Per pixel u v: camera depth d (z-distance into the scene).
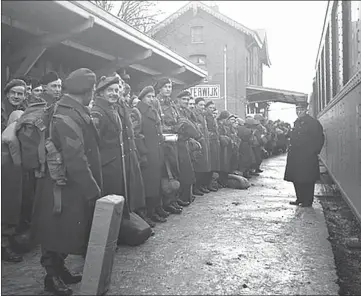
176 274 4.07
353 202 6.21
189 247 4.96
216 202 8.05
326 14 11.31
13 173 4.41
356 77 5.78
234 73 31.92
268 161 19.92
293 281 3.90
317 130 7.52
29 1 4.80
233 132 10.93
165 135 6.45
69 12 5.17
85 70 3.69
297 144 7.57
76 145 3.43
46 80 5.03
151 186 5.97
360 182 5.45
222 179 10.38
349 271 4.54
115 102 4.76
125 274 4.06
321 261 4.47
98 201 3.41
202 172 8.84
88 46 7.23
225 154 9.84
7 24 5.32
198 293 3.61
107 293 3.60
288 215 6.84
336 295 3.59
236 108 31.67
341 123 7.82
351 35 6.90
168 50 8.97
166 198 6.79
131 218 5.05
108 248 3.43
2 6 4.88
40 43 5.94
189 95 8.19
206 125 8.77
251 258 4.56
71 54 7.84
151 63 9.55
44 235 3.54
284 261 4.46
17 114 4.68
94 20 5.60
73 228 3.50
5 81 6.25
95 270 3.37
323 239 5.34
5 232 4.62
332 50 9.87
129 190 4.95
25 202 4.75
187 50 32.22
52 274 3.61
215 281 3.89
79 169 3.42
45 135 4.31
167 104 7.18
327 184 11.30
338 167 8.41
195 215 6.79
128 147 5.03
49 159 3.47
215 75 32.00
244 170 12.17
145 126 6.00
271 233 5.64
